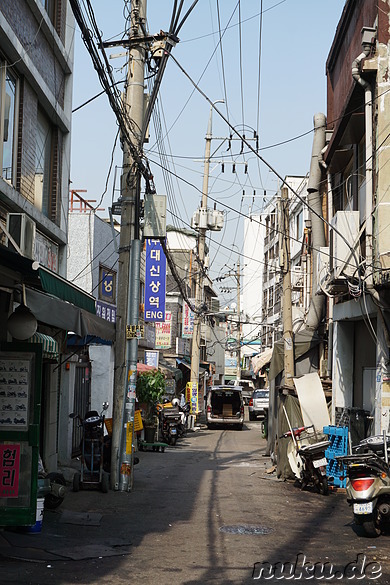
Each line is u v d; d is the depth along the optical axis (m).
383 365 13.54
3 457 8.66
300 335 19.72
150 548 8.39
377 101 13.72
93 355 22.78
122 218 14.20
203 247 35.03
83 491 12.95
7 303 10.81
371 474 9.31
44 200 14.68
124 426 13.55
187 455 21.44
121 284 14.06
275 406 20.16
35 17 12.84
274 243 55.34
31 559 7.54
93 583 6.71
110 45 12.02
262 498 12.80
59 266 15.70
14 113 12.19
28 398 8.80
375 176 13.73
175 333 44.25
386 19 13.83
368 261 13.47
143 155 13.75
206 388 54.66
